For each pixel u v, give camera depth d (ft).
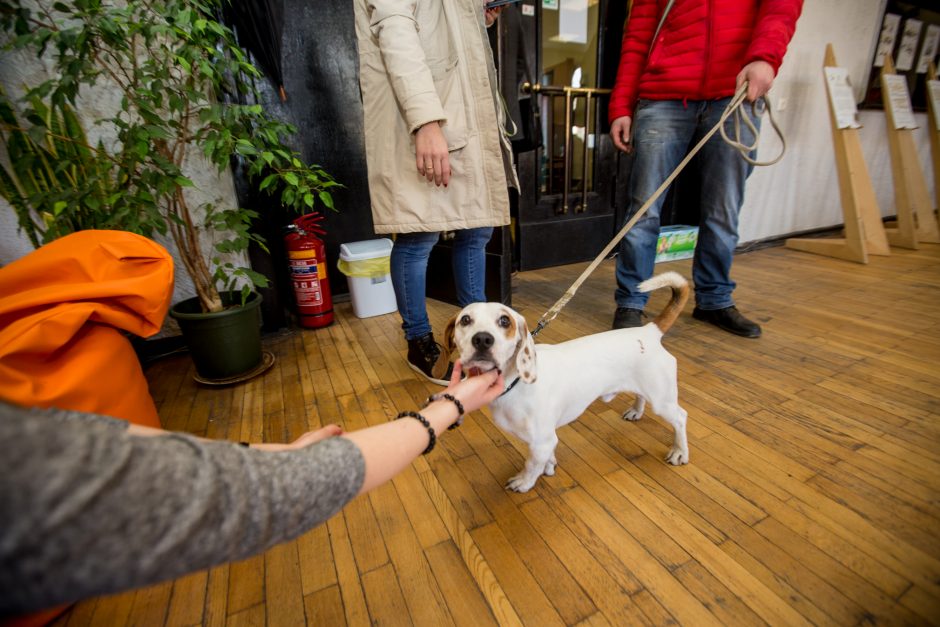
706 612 2.91
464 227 5.50
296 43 8.01
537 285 10.39
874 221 11.76
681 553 3.35
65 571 0.97
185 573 1.20
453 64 5.01
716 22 6.32
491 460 4.54
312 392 5.99
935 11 14.74
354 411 5.51
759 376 5.92
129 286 3.57
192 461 1.27
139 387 4.05
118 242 3.80
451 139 5.10
